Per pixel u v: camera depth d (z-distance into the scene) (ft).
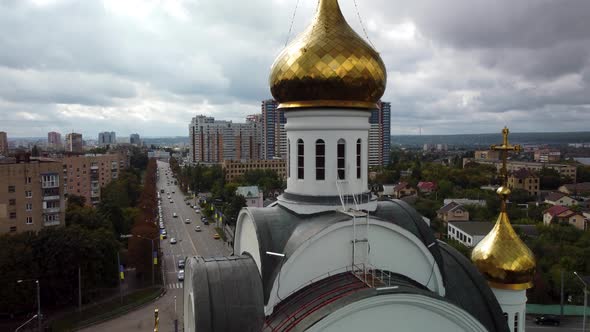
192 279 61.26
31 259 183.62
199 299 59.06
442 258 76.95
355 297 50.78
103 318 184.55
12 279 177.58
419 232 76.64
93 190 447.01
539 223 300.61
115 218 313.53
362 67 73.46
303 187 76.84
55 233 195.21
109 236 220.64
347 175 76.43
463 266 80.74
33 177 247.29
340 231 65.31
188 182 629.92
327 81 72.64
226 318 58.85
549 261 226.79
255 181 566.77
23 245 185.37
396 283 61.57
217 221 390.63
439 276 70.33
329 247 64.90
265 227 70.13
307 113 75.87
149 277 240.12
